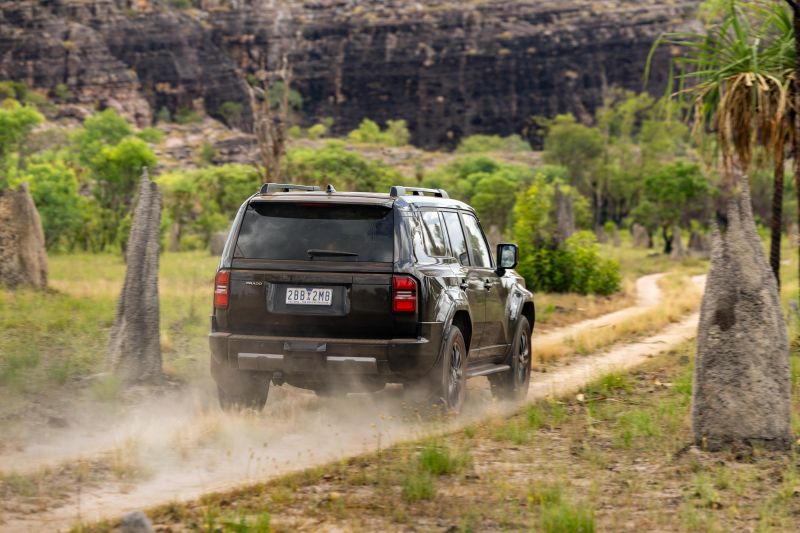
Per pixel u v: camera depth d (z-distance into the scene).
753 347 18.28
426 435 19.67
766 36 38.41
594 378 27.70
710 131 39.19
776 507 14.49
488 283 24.67
